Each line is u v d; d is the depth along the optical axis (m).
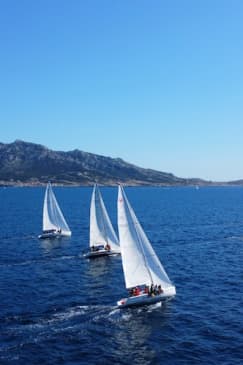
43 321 43.41
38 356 36.03
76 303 49.19
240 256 77.06
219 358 35.78
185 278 60.91
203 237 99.56
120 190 50.09
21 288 55.75
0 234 104.00
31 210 170.50
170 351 37.12
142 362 35.25
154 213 160.25
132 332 41.09
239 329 41.53
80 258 75.31
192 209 178.50
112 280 60.00
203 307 47.78
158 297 49.12
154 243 92.25
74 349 37.44
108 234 78.12
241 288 55.38
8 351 36.78
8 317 44.34
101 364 34.91
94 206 77.19
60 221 100.19
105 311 46.50
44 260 74.12
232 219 137.12
